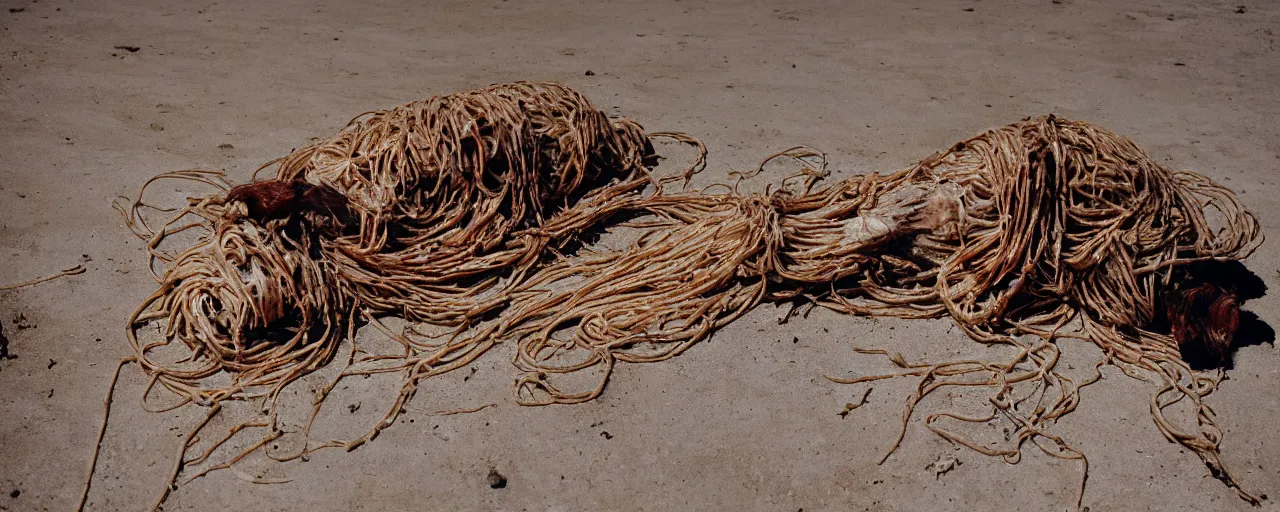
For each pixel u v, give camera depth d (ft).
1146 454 11.76
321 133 20.22
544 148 16.56
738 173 18.56
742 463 11.65
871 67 25.12
